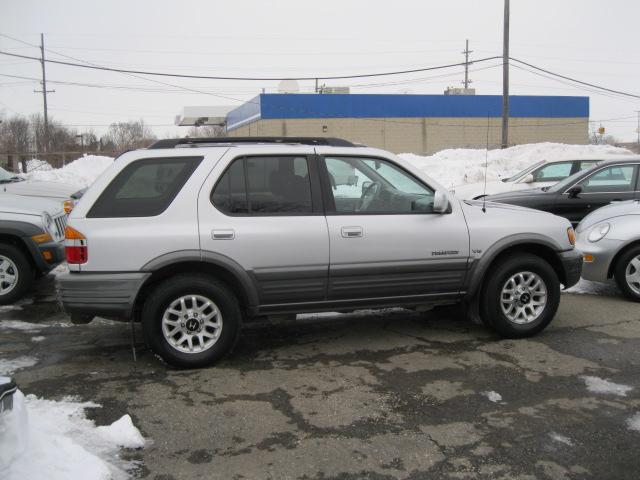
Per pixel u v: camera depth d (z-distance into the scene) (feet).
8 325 19.98
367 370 15.67
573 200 30.35
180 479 10.48
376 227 16.60
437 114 136.67
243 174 16.01
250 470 10.79
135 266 15.14
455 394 14.07
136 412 13.16
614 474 10.63
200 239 15.37
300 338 18.51
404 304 17.33
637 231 22.22
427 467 10.87
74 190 32.40
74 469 10.16
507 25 86.89
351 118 131.13
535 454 11.31
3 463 9.21
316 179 16.51
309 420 12.77
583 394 14.05
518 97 140.67
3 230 21.83
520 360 16.31
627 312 21.17
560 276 19.01
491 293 17.75
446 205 16.96
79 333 19.13
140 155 15.71
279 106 125.39
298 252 15.99
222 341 15.79
